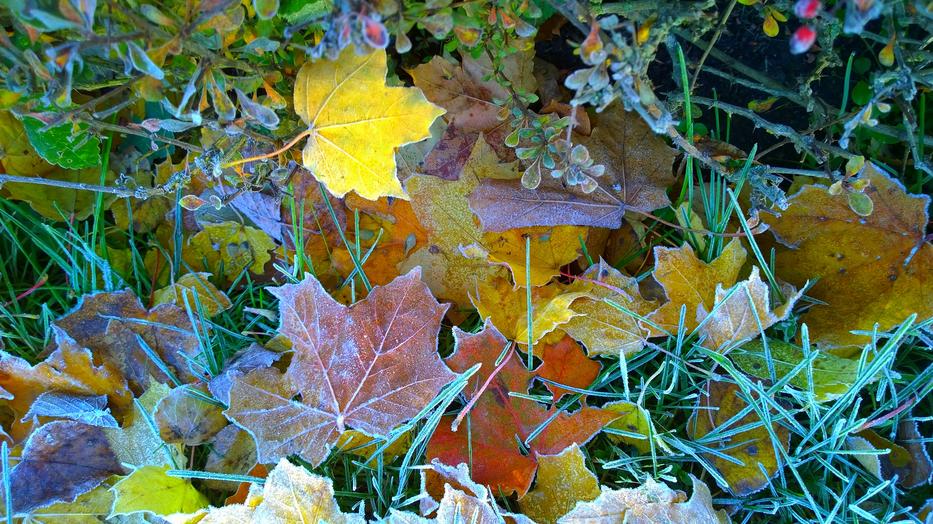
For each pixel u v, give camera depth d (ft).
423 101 1.47
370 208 1.85
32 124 1.63
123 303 1.82
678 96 1.82
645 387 1.72
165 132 1.96
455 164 1.88
